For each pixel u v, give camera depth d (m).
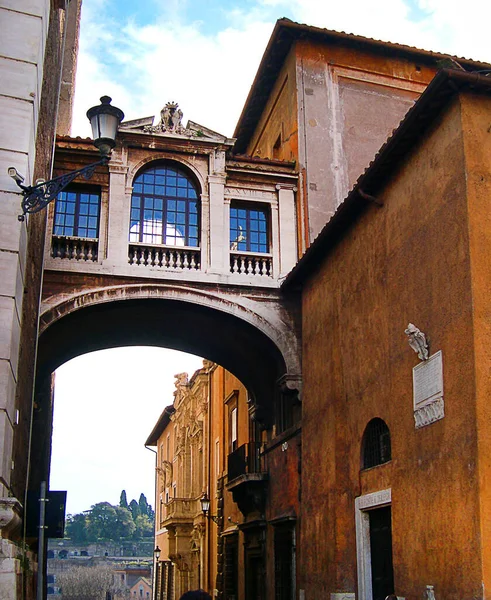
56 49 16.44
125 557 123.50
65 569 101.88
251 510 22.00
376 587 13.25
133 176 18.84
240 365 21.62
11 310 10.65
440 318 11.21
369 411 13.80
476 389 9.98
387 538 12.92
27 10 12.34
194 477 34.94
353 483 14.28
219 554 27.23
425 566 10.95
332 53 21.83
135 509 153.75
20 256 11.23
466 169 10.94
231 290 18.59
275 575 19.00
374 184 14.04
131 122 18.91
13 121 11.59
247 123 25.73
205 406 32.62
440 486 10.69
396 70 22.41
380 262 13.87
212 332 20.36
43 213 16.30
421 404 11.52
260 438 22.28
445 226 11.36
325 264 16.97
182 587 34.91
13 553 9.90
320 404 16.44
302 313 18.48
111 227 18.19
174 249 18.56
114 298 17.69
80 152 18.44
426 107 11.76
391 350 12.95
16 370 11.27
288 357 18.34
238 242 19.39
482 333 10.22
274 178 19.89
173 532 36.62
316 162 20.31
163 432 48.84
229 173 19.64
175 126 19.38
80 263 17.69
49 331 17.67
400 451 12.21
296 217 19.81
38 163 13.20
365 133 21.25
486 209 10.83
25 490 14.08
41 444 19.88
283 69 22.53
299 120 20.61
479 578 9.40
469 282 10.45
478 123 11.27
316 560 15.70
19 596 10.43
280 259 19.27
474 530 9.62
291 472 18.41
